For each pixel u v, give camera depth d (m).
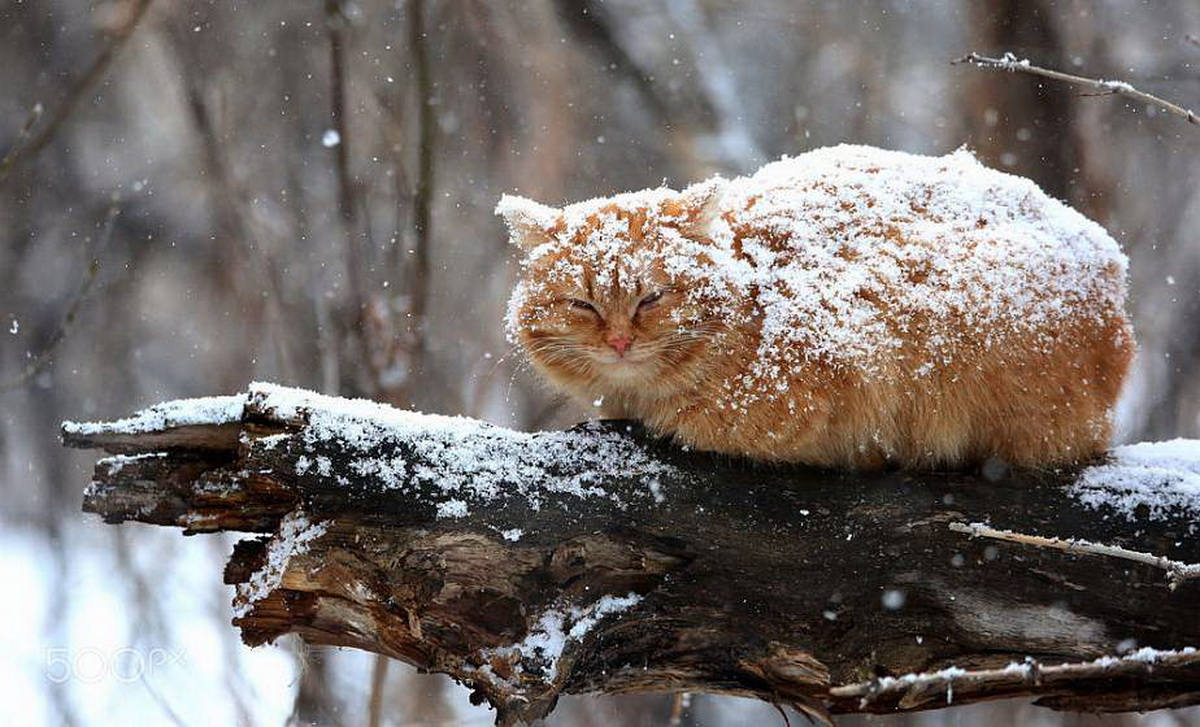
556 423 16.41
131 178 24.23
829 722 7.34
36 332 23.52
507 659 7.05
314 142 20.27
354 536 7.36
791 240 8.34
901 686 6.54
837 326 7.97
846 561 7.43
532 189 19.23
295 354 15.95
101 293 23.02
